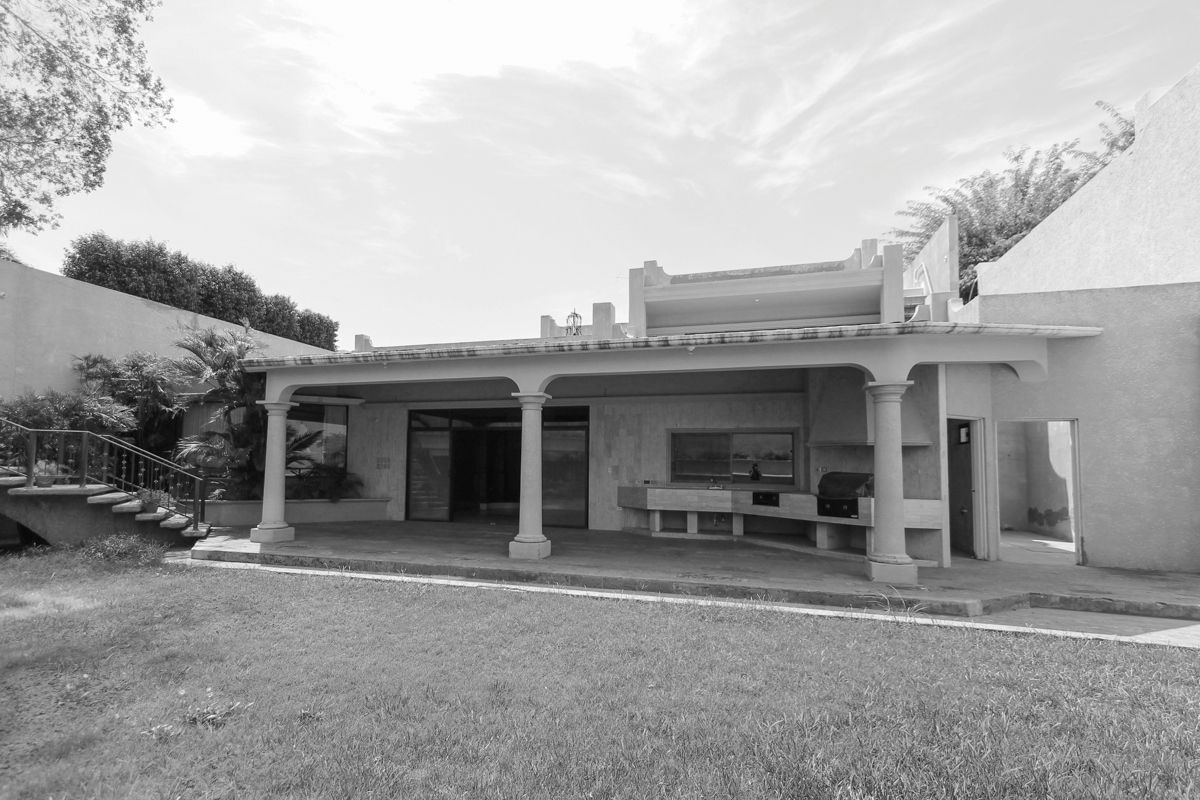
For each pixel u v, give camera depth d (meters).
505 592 7.09
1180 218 9.69
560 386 12.86
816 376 10.55
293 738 3.36
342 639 5.18
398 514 13.98
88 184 10.56
